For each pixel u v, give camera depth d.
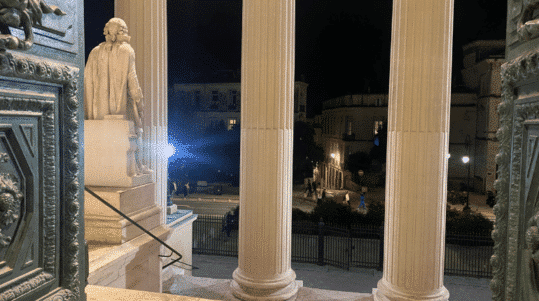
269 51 6.74
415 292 6.51
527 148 1.83
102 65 6.16
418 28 6.29
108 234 5.75
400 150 6.54
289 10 6.87
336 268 13.34
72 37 2.37
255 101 6.86
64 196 2.35
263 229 6.92
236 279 7.16
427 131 6.38
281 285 6.92
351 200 30.44
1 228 1.90
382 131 41.06
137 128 6.48
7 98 1.84
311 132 42.84
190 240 10.65
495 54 35.50
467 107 38.28
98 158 6.14
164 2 7.73
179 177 43.38
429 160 6.40
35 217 2.11
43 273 2.18
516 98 2.00
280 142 6.87
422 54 6.30
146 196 6.64
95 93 6.20
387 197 6.94
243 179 7.13
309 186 32.84
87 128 6.15
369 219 19.27
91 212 5.87
